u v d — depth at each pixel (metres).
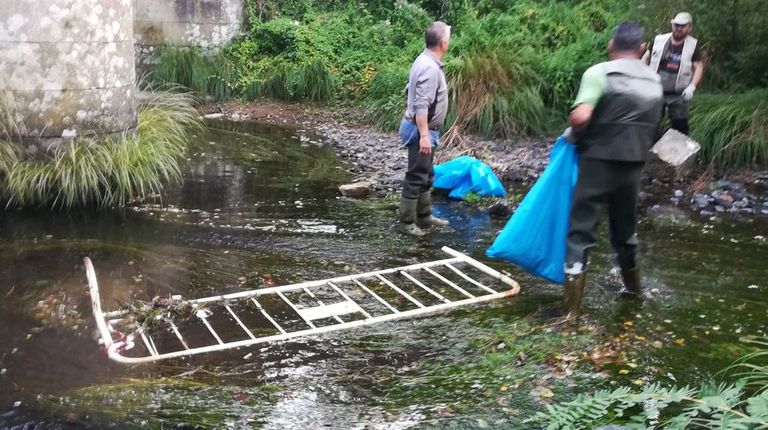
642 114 4.58
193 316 4.89
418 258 6.03
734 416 2.94
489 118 10.15
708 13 9.23
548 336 4.57
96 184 7.00
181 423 3.64
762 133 8.15
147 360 4.28
